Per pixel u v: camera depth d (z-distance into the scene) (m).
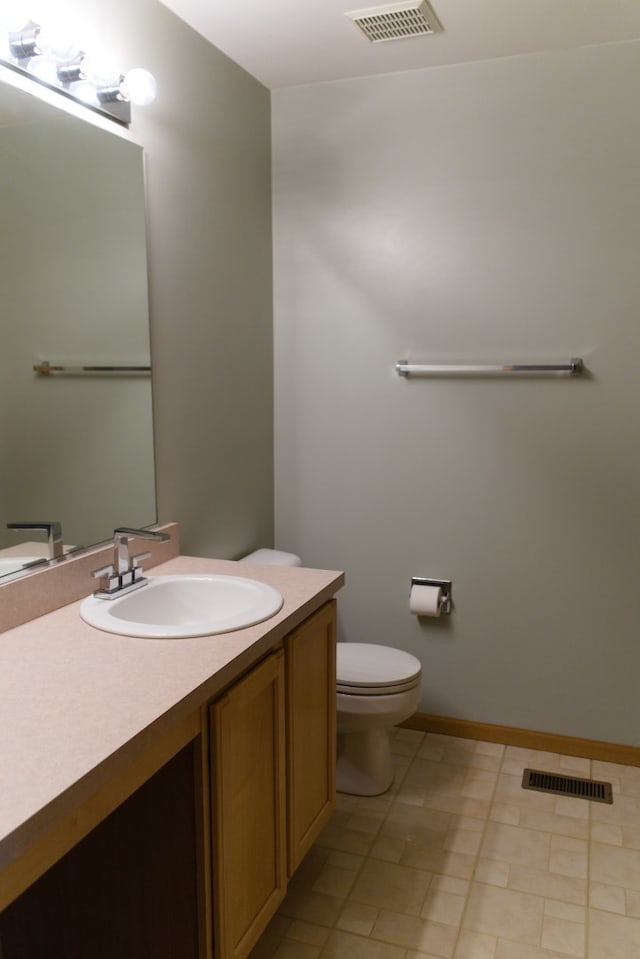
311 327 3.04
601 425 2.72
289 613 1.85
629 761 2.81
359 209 2.92
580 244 2.65
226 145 2.65
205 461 2.62
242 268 2.81
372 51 2.59
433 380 2.90
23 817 1.02
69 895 1.69
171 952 1.62
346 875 2.21
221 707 1.54
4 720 1.28
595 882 2.18
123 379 2.12
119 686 1.42
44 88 1.80
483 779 2.72
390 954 1.91
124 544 1.98
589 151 2.60
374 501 3.05
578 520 2.79
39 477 1.82
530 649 2.91
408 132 2.81
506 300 2.77
